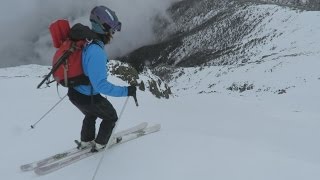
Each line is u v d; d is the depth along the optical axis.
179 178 5.21
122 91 5.07
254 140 12.93
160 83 24.80
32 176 5.59
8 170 5.92
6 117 9.31
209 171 5.35
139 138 6.62
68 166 5.72
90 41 4.86
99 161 5.69
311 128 20.22
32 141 7.24
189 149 6.04
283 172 5.33
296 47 181.25
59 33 5.00
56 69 4.94
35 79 16.59
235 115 22.03
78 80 4.99
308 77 85.56
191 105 23.70
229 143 6.37
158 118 12.48
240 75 116.19
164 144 6.27
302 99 58.16
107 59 5.06
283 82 89.50
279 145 13.12
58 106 10.96
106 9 5.05
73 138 7.33
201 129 11.56
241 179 5.14
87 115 5.74
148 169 5.48
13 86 14.41
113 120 5.67
